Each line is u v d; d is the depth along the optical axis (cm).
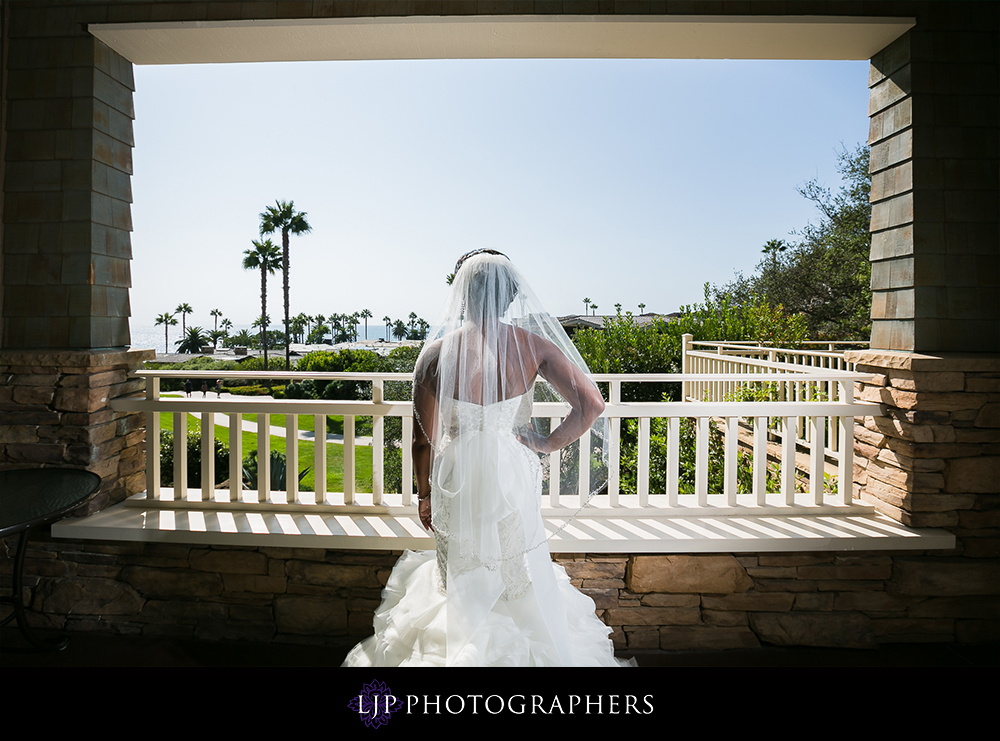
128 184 301
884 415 264
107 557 249
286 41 276
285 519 250
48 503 196
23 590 251
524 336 145
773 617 240
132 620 250
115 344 289
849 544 236
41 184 272
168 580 247
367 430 1286
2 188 274
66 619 252
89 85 271
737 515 260
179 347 4716
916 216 256
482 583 129
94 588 250
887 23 254
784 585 241
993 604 241
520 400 143
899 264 267
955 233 257
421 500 156
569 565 239
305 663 226
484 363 135
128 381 291
